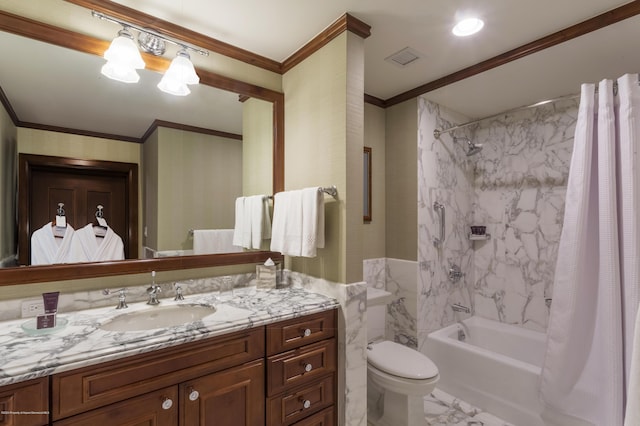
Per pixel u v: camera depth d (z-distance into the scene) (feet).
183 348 3.78
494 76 7.04
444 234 8.71
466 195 9.73
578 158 5.63
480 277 9.83
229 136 6.21
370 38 5.87
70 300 4.58
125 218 5.23
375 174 8.64
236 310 4.68
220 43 5.94
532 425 6.35
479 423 6.70
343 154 5.36
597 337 5.41
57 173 4.72
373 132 8.60
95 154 5.01
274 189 6.65
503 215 9.34
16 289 4.27
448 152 9.07
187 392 3.80
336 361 5.31
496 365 6.95
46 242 4.59
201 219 5.89
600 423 5.29
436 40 5.94
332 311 5.28
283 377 4.63
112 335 3.64
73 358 3.14
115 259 5.08
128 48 4.42
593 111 5.60
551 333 5.82
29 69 4.50
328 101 5.65
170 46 5.50
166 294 5.38
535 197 8.70
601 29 5.27
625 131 5.16
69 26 4.66
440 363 7.98
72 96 4.82
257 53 6.35
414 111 8.18
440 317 8.74
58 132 4.73
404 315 8.38
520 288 8.95
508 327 9.02
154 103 5.49
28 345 3.36
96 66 4.94
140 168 5.36
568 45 5.75
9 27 4.27
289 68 6.61
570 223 5.67
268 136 6.61
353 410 5.31
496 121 9.53
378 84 7.83
